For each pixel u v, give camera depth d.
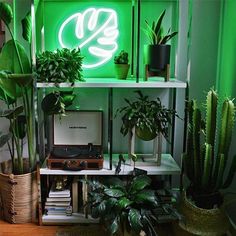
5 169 2.25
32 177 2.13
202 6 2.20
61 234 2.04
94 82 1.97
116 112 2.29
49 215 2.15
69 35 2.25
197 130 1.87
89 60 2.28
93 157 2.07
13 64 2.10
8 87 2.05
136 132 2.10
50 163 2.04
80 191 2.16
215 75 2.29
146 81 2.01
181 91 2.30
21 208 2.13
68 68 1.96
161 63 1.98
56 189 2.14
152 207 1.81
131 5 2.21
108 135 2.32
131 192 1.86
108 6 2.21
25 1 2.19
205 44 2.25
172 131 2.29
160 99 2.32
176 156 2.37
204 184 1.89
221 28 2.21
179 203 1.95
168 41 2.18
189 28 2.00
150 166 2.11
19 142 2.18
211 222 1.82
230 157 2.15
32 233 2.05
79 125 2.30
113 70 2.28
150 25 2.19
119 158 2.13
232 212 2.05
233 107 1.81
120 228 1.77
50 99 2.06
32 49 1.95
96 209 1.77
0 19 2.09
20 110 2.04
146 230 1.75
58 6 2.21
